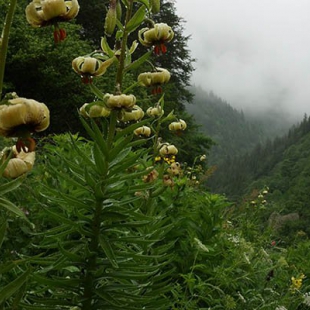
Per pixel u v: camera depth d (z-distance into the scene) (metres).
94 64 2.18
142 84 2.65
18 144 1.56
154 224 2.77
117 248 2.41
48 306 2.10
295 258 5.43
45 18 1.91
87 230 2.14
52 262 2.08
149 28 2.60
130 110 2.19
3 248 3.08
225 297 3.34
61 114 15.50
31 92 15.97
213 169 5.81
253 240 5.60
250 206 6.62
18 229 3.16
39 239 3.20
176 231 3.79
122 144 2.07
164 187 2.92
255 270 4.32
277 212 6.87
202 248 3.49
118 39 2.32
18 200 3.20
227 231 5.01
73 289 2.11
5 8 14.76
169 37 2.60
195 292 3.63
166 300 2.21
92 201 2.14
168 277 3.67
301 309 4.29
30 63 14.99
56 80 15.02
